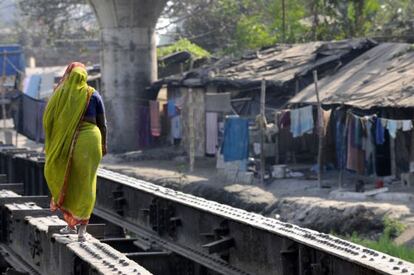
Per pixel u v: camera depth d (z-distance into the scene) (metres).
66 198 8.85
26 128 43.12
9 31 97.75
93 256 7.89
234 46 57.53
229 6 68.31
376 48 33.81
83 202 8.80
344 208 20.86
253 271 9.53
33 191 16.09
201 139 37.62
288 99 34.66
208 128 37.12
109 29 44.16
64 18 77.62
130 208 13.34
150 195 12.34
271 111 34.00
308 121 28.11
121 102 43.88
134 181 13.65
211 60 51.34
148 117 43.00
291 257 8.59
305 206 22.42
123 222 13.45
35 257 9.98
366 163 26.50
